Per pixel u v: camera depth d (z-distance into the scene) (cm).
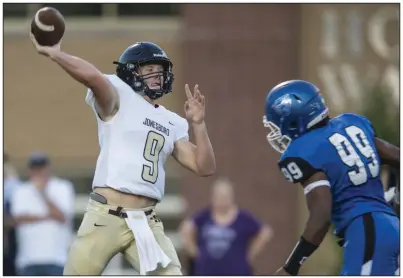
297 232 5697
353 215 2392
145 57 2458
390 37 5781
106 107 2406
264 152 5741
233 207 4294
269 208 5712
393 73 5722
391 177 2605
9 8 5850
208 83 5772
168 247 2461
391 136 5044
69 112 5831
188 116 2520
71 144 5822
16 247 4241
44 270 4181
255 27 5769
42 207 4197
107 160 2411
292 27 5772
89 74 2347
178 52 5784
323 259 5138
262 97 5756
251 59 5772
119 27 5816
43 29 2323
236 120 5750
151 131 2445
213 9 5781
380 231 2370
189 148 2534
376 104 5162
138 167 2409
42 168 4234
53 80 5841
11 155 5803
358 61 5759
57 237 4209
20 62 5841
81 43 5800
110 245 2402
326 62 5744
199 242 4284
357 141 2444
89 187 5812
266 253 5691
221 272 4238
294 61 5766
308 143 2417
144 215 2422
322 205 2362
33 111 5822
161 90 2478
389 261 2377
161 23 5816
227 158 5750
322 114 2456
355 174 2409
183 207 5712
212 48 5772
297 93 2459
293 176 2405
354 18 5781
